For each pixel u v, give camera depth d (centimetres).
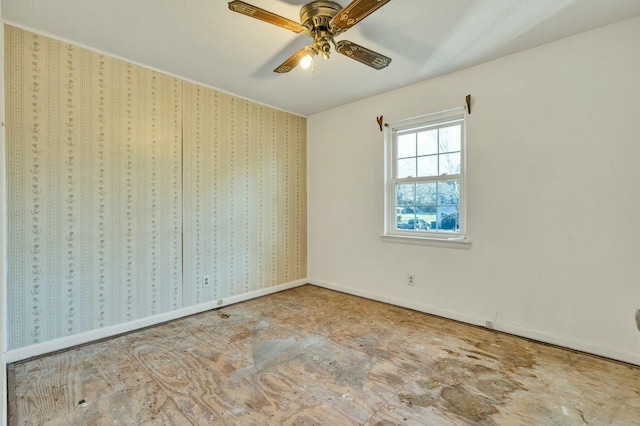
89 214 238
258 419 153
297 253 401
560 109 227
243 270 341
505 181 253
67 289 229
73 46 227
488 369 198
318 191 399
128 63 254
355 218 359
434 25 206
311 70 271
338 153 374
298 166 400
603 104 211
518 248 248
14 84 205
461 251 278
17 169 207
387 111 325
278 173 376
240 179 337
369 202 345
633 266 204
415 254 309
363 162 349
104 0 180
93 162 238
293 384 182
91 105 236
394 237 323
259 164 355
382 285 336
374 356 215
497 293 259
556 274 232
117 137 250
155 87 270
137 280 264
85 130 234
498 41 227
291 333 254
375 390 176
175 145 284
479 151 265
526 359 211
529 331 243
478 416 154
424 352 221
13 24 202
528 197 242
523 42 229
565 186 227
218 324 274
